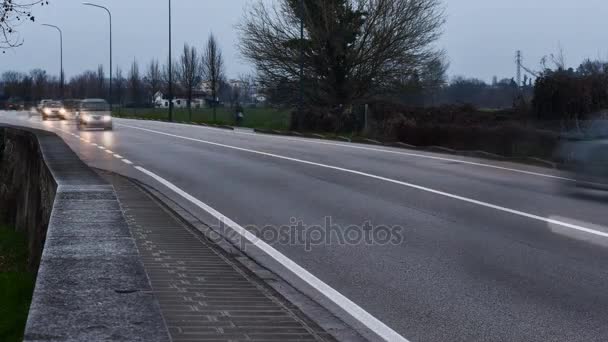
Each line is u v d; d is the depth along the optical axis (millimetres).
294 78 47375
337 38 45562
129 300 5008
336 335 6379
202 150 26281
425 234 10938
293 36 47031
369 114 36938
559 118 26062
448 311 7117
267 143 29859
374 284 8148
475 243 10281
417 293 7766
